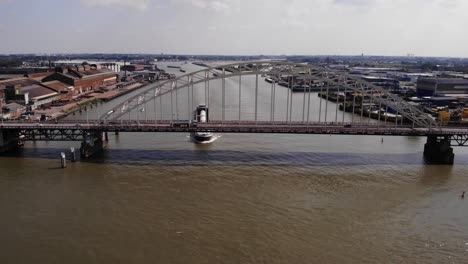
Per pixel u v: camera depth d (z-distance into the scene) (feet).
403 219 150.51
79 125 244.63
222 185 185.98
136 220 146.00
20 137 255.91
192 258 120.67
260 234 136.36
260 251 125.18
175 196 170.71
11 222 143.13
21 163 217.97
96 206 158.51
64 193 172.55
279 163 225.56
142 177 196.34
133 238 132.46
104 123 252.42
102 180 190.80
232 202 164.76
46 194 171.12
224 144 270.87
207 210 155.94
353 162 229.86
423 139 295.89
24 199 164.96
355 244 130.72
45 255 121.60
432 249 128.57
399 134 236.84
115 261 118.62
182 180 192.65
